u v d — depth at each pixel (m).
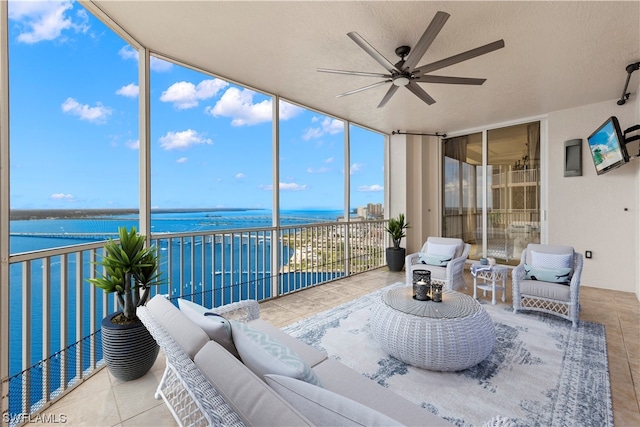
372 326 2.38
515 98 4.06
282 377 0.93
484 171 5.55
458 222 5.95
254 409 0.74
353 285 4.48
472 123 5.32
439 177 6.12
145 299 2.05
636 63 3.03
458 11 2.26
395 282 4.65
